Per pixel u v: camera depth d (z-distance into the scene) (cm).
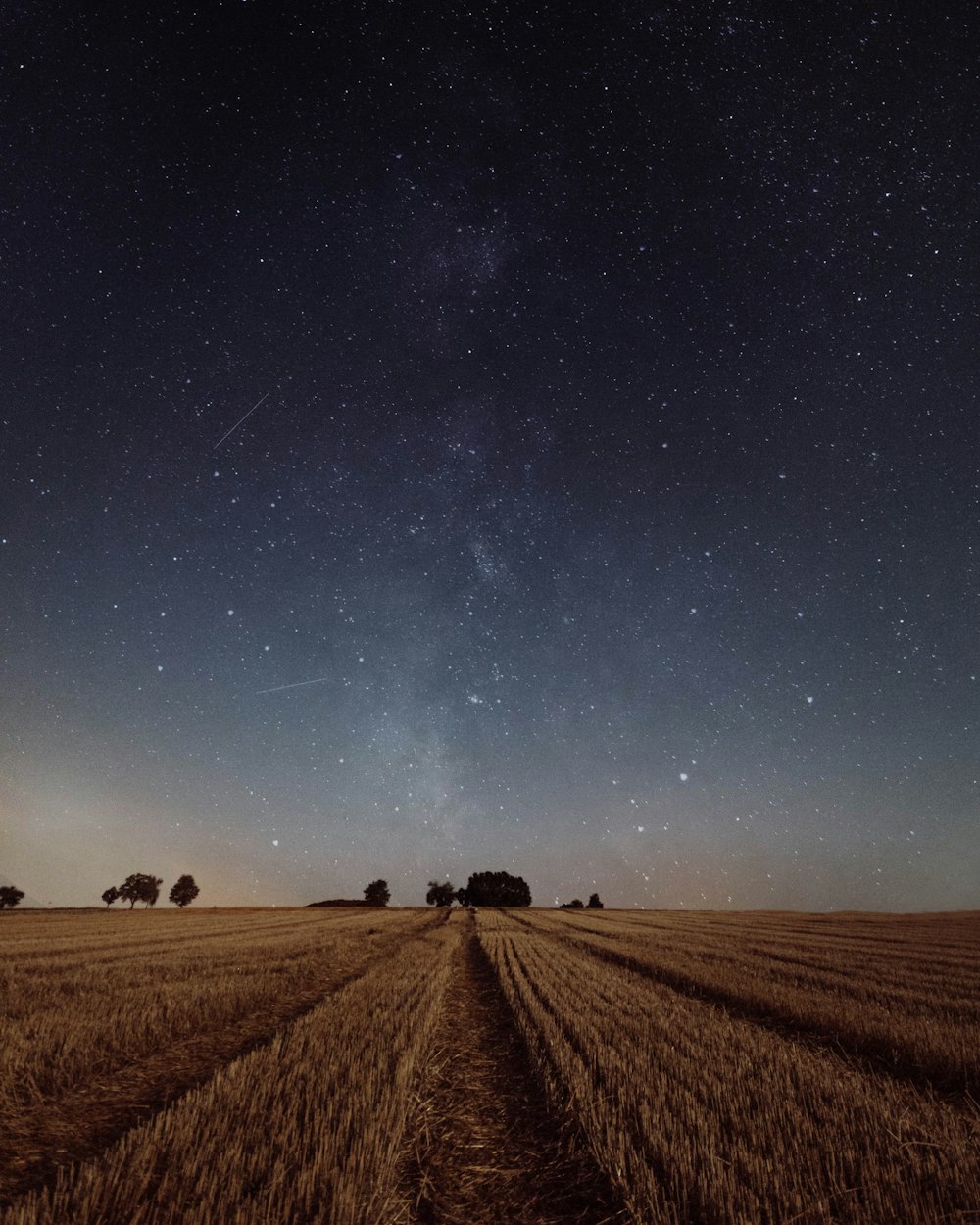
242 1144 520
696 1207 452
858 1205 441
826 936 3281
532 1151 579
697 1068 749
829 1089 683
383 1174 481
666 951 2278
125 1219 416
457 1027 1097
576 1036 913
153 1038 923
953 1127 587
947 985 1555
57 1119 636
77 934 2916
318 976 1578
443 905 10269
